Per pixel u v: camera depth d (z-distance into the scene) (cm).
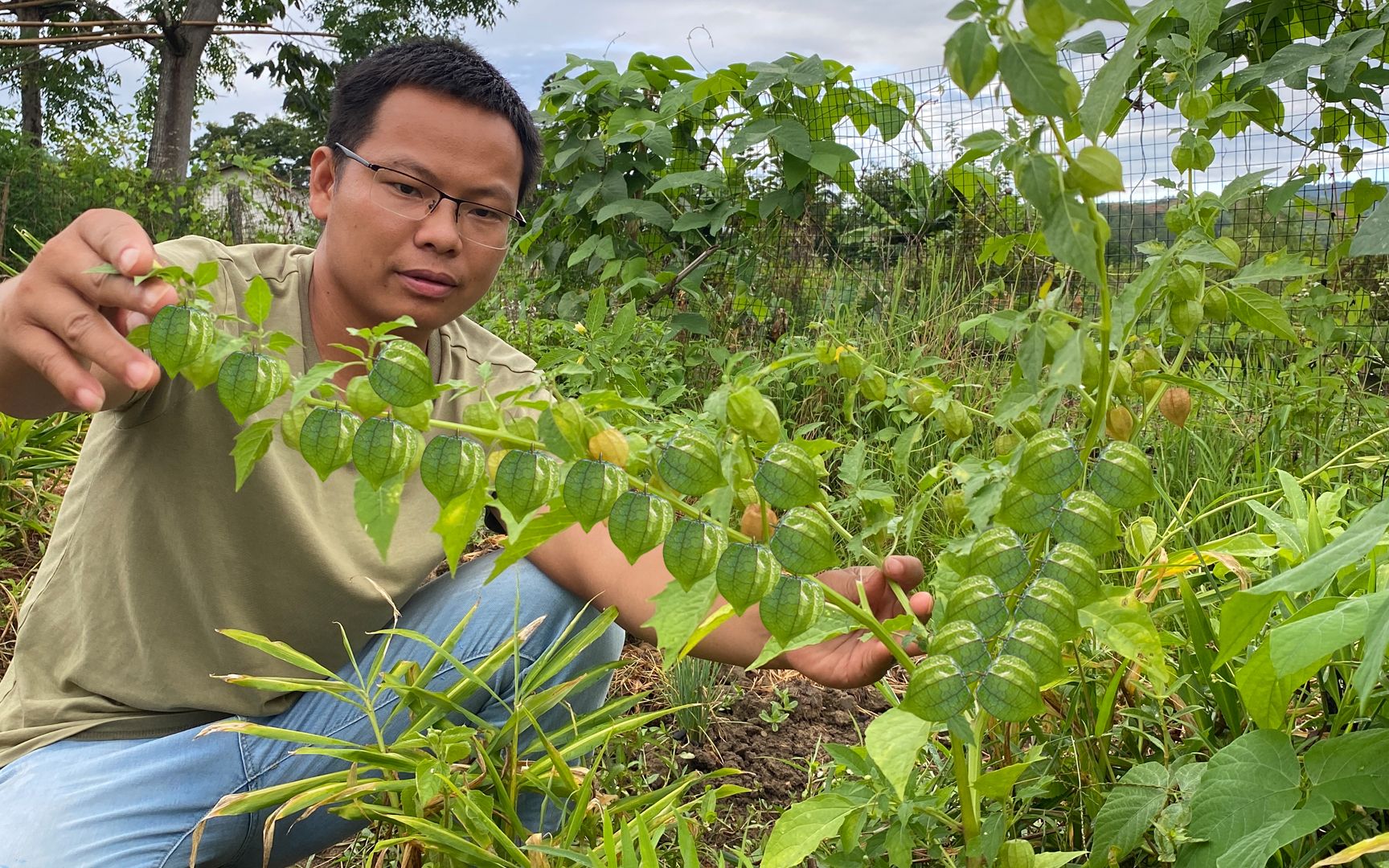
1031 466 95
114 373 121
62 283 122
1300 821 117
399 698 192
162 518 195
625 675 322
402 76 198
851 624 132
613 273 516
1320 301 334
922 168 548
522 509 97
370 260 203
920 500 145
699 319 512
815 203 562
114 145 1494
